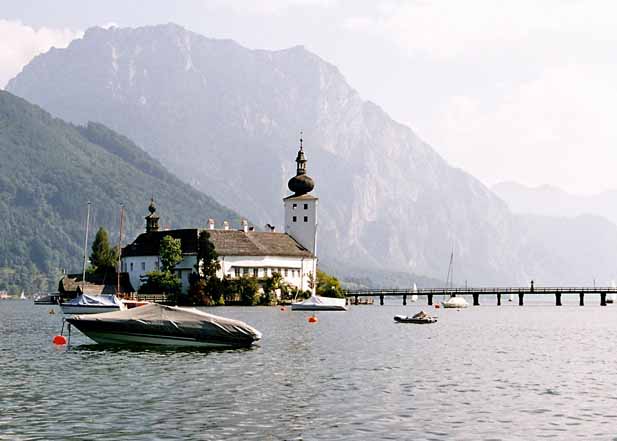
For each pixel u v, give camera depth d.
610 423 42.09
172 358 68.00
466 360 71.31
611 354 78.69
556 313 196.75
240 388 51.84
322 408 45.16
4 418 41.75
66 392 49.78
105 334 77.00
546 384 55.84
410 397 49.19
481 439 38.31
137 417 42.25
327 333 104.12
